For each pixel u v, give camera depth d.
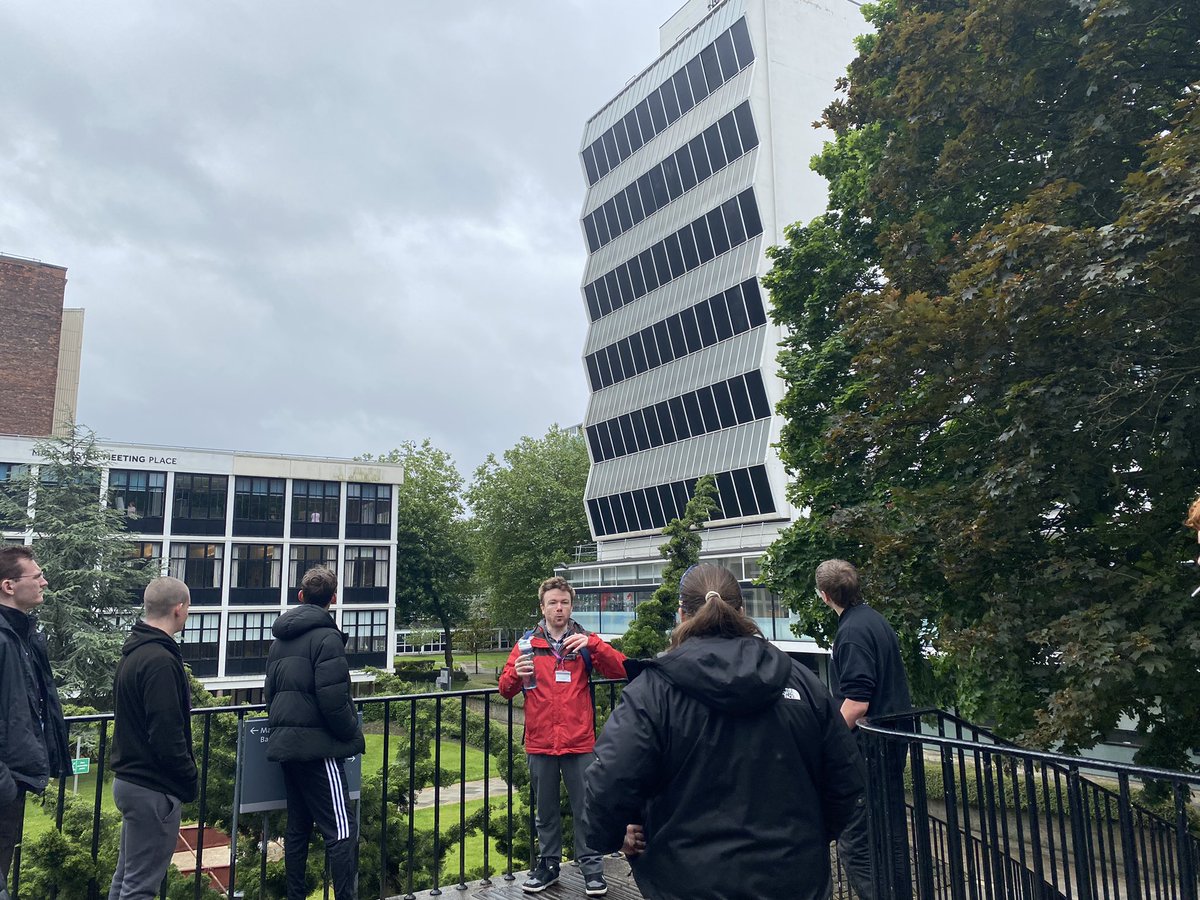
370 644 55.34
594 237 58.03
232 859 4.82
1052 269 7.15
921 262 10.31
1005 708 8.98
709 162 47.91
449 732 9.23
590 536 62.81
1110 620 7.27
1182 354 7.61
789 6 46.69
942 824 4.73
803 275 15.05
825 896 2.46
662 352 50.78
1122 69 8.45
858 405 12.89
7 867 4.13
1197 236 6.49
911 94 10.41
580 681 5.51
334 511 54.97
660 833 2.46
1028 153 10.28
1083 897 3.16
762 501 42.50
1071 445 7.82
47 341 50.69
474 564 67.81
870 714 4.73
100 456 32.19
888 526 10.21
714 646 2.53
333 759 4.91
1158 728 8.35
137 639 4.42
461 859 5.62
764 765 2.45
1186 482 7.94
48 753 4.37
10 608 4.20
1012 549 8.79
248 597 51.28
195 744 8.23
